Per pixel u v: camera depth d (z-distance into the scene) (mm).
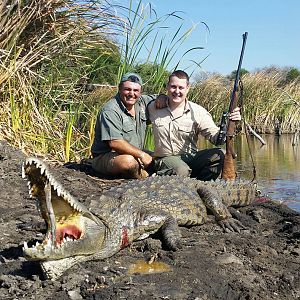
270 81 10117
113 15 4141
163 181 2607
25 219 2412
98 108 4359
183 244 2232
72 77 4297
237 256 2107
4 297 1661
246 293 1748
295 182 4109
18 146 3582
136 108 3432
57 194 1695
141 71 4332
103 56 4641
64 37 4008
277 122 9797
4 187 2885
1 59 3830
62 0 4004
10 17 3834
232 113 3121
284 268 2012
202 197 2645
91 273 1850
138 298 1659
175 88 3172
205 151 3270
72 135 4086
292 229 2482
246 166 5074
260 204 3037
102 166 3420
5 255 1991
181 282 1798
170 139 3277
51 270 1751
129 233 2162
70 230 1840
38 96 4035
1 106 3773
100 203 2133
